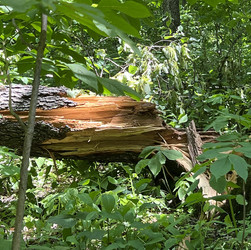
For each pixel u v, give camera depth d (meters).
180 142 3.79
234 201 3.21
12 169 2.64
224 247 2.49
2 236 2.44
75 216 2.18
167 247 1.97
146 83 4.32
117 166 4.00
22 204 1.19
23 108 3.52
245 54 7.02
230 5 5.41
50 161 4.11
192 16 6.82
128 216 2.15
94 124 3.59
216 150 1.56
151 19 1.50
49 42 1.57
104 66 5.07
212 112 4.55
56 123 3.52
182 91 5.02
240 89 4.80
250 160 3.18
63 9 0.89
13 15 1.16
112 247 1.91
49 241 2.84
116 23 1.05
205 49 6.16
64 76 1.53
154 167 3.02
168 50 4.84
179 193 3.23
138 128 3.61
